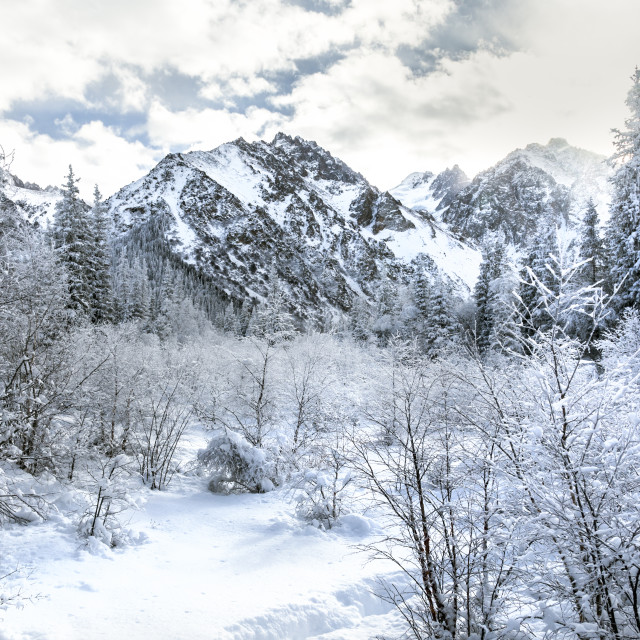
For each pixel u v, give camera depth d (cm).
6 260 1170
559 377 489
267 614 699
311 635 694
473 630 538
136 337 1898
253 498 1342
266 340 1795
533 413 504
